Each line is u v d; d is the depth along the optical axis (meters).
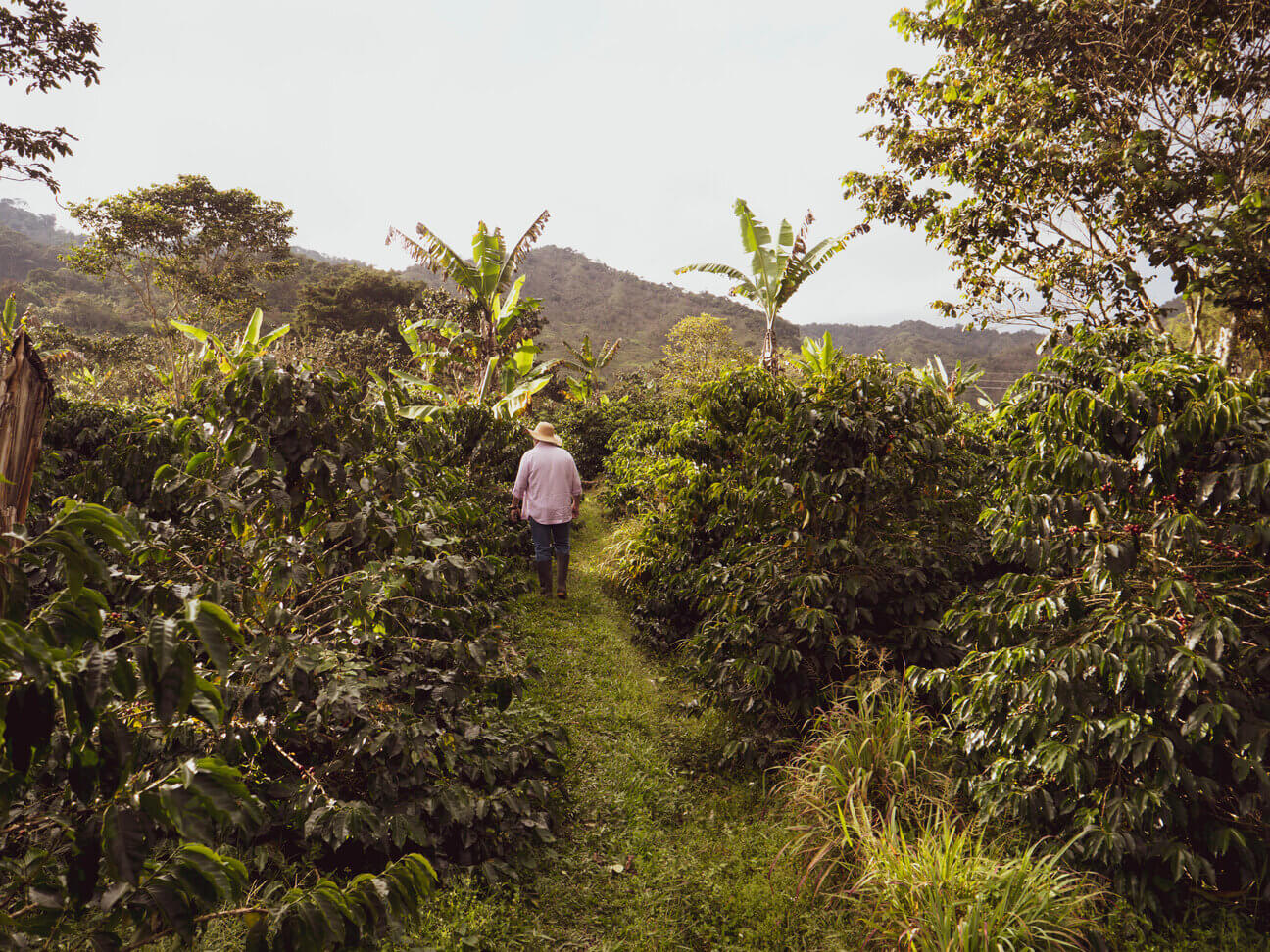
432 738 2.60
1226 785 2.39
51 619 0.98
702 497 4.43
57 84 8.81
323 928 1.26
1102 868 2.50
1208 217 6.07
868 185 9.09
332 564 2.81
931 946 2.12
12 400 1.45
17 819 1.58
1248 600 2.34
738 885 2.71
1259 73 6.37
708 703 3.98
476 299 12.44
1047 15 7.13
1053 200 7.65
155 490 2.51
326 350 27.41
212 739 2.00
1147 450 2.26
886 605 3.73
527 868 2.70
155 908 1.23
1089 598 2.61
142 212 23.42
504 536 6.11
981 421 3.17
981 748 2.83
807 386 3.78
